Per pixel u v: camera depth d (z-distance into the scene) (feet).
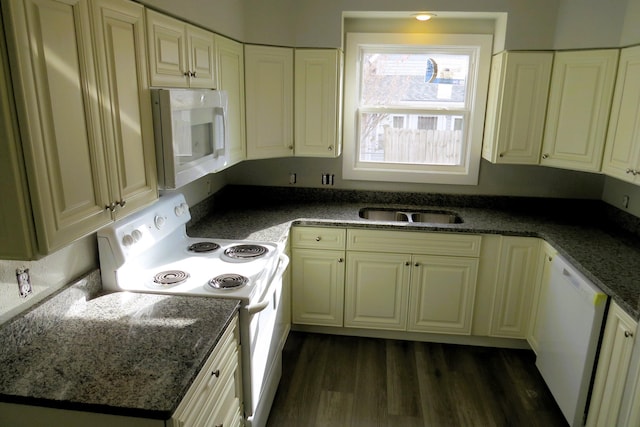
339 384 8.92
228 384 5.74
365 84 11.22
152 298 6.04
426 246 9.68
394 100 11.23
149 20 5.24
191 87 6.57
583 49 8.79
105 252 6.13
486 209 11.17
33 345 4.88
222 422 5.51
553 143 9.46
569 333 7.59
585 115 8.89
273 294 7.62
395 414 8.12
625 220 9.60
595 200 10.87
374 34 10.58
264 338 7.13
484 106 10.68
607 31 8.42
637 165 7.67
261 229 9.22
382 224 9.65
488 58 10.40
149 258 7.11
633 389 5.85
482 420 7.99
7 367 4.48
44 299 5.23
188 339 5.04
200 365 4.61
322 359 9.74
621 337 6.25
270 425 7.79
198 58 6.79
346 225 9.75
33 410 4.10
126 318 5.50
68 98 3.88
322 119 10.07
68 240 3.98
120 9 4.61
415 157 11.47
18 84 3.33
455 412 8.19
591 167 8.95
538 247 9.41
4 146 3.44
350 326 10.43
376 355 9.92
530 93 9.45
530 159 9.78
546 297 8.81
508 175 11.10
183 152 5.92
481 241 9.52
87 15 4.08
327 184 11.69
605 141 8.71
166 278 6.60
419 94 11.14
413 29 10.51
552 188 11.02
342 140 11.29
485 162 11.11
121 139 4.76
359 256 9.93
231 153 8.59
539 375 9.29
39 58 3.51
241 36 8.89
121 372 4.42
